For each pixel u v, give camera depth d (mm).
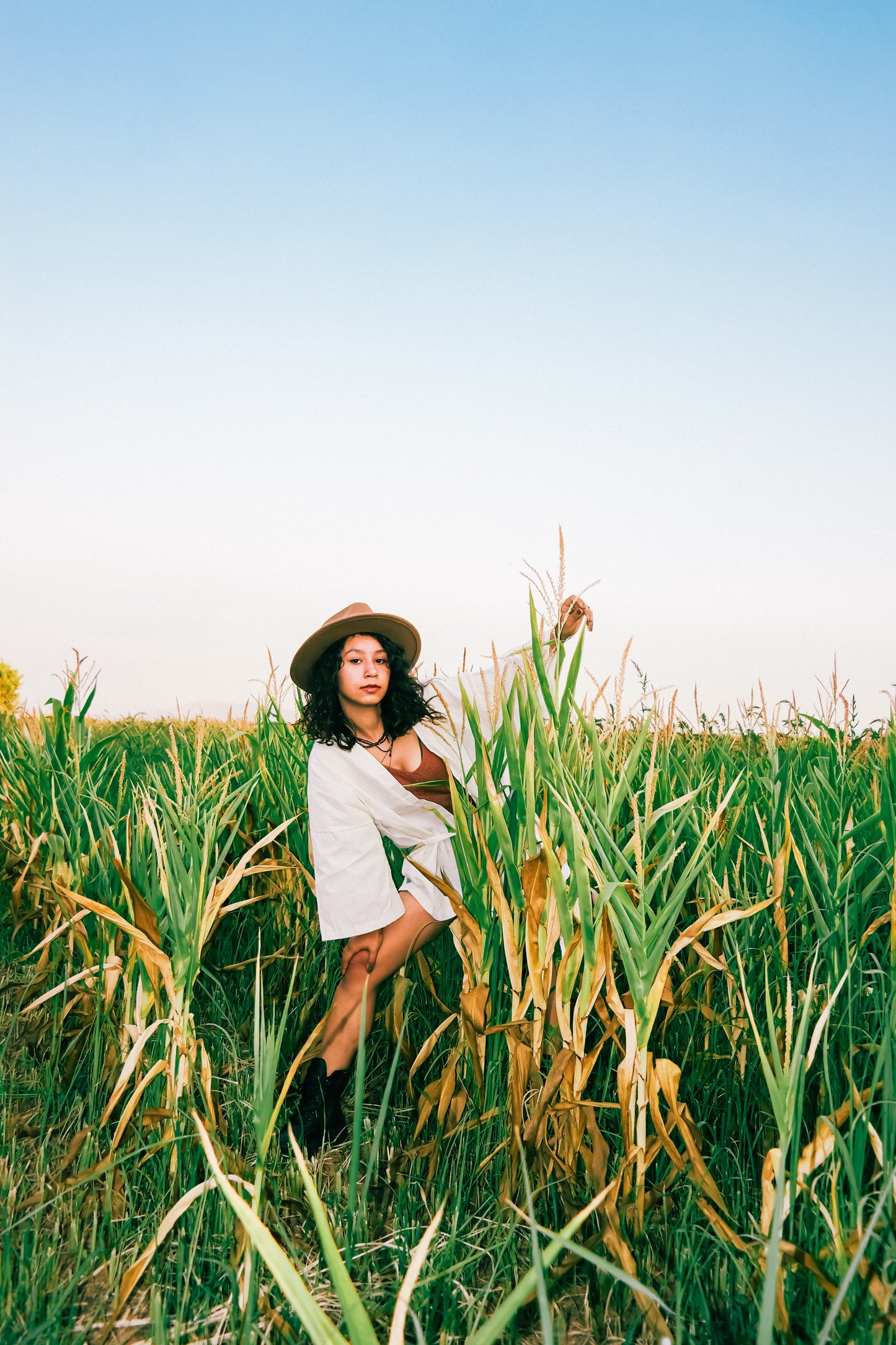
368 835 3473
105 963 3395
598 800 2732
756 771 3973
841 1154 2230
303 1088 3170
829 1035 2873
